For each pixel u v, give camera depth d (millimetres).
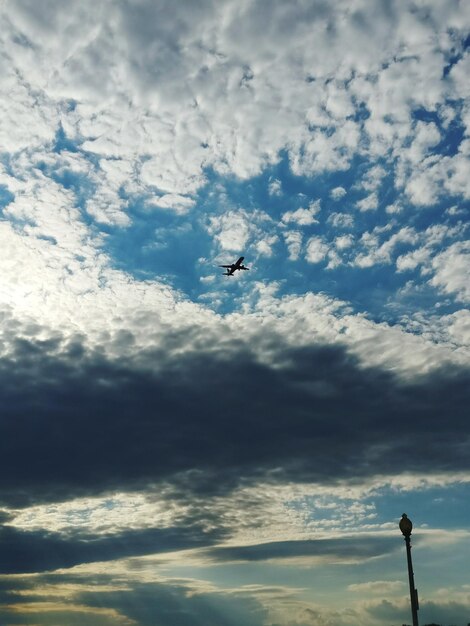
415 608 27500
